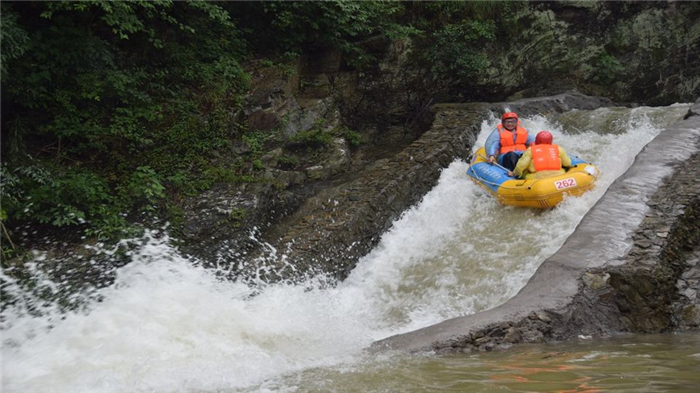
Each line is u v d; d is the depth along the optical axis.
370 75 14.54
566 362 5.00
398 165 11.45
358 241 9.84
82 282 8.23
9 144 9.25
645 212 7.74
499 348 5.78
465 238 9.59
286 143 12.05
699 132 9.84
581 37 16.30
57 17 9.84
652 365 4.76
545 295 6.46
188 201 10.01
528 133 11.22
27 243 8.82
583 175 9.62
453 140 12.11
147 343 6.00
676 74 16.69
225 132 11.30
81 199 9.17
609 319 6.36
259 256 9.32
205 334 6.27
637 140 11.55
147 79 11.20
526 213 9.73
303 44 13.62
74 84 10.07
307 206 10.70
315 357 5.72
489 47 15.41
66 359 5.72
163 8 11.05
